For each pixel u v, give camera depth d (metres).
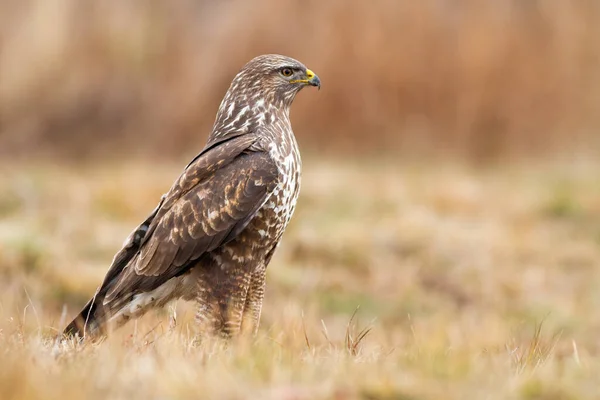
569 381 6.52
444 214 18.67
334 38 25.27
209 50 26.73
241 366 6.57
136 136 27.28
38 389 5.66
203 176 8.77
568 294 14.73
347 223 17.16
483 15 25.53
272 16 25.84
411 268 15.26
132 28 27.84
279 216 8.85
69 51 28.11
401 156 24.77
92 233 16.08
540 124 25.33
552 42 25.64
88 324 8.62
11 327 7.93
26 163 25.73
